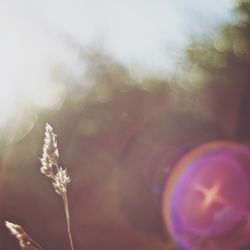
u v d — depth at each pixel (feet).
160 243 35.91
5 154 46.65
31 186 43.83
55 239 41.86
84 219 42.29
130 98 48.26
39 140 47.44
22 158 46.24
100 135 47.26
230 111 37.14
